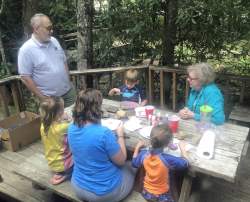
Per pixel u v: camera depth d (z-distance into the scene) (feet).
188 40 16.93
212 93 9.32
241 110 13.97
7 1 21.24
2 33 21.66
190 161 7.63
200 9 14.79
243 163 11.64
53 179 8.88
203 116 9.00
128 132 9.02
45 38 10.93
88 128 7.43
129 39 17.30
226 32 15.76
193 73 9.39
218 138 8.59
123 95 11.78
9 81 13.83
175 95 14.88
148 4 15.66
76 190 8.06
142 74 15.56
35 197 10.18
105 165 7.67
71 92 12.47
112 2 16.49
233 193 10.23
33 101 18.12
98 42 17.67
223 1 14.53
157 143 7.51
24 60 10.98
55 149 8.68
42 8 20.74
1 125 12.30
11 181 10.88
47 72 11.32
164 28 16.57
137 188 8.66
